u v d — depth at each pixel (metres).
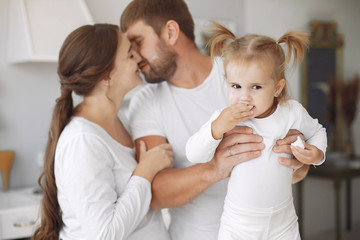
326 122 4.42
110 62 1.38
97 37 1.38
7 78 2.80
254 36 1.23
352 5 4.69
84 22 2.69
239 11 3.80
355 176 3.95
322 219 4.48
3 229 2.35
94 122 1.41
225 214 1.32
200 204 1.53
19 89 2.85
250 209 1.26
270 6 4.04
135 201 1.32
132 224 1.31
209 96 1.58
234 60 1.20
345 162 4.18
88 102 1.42
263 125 1.27
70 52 1.37
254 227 1.27
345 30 4.61
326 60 4.42
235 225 1.28
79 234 1.34
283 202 1.27
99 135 1.34
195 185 1.37
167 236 1.54
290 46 1.22
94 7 2.96
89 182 1.26
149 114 1.59
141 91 1.69
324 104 4.40
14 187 2.87
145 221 1.45
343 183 4.65
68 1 2.65
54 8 2.60
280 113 1.29
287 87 1.31
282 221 1.29
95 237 1.24
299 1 4.27
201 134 1.25
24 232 2.40
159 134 1.58
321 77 4.38
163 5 1.54
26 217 2.40
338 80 4.48
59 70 1.41
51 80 2.97
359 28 4.72
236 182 1.29
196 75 1.60
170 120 1.57
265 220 1.27
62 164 1.31
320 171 3.92
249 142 1.28
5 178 2.78
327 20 4.47
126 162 1.41
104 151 1.33
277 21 4.11
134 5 1.56
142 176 1.38
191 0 3.44
